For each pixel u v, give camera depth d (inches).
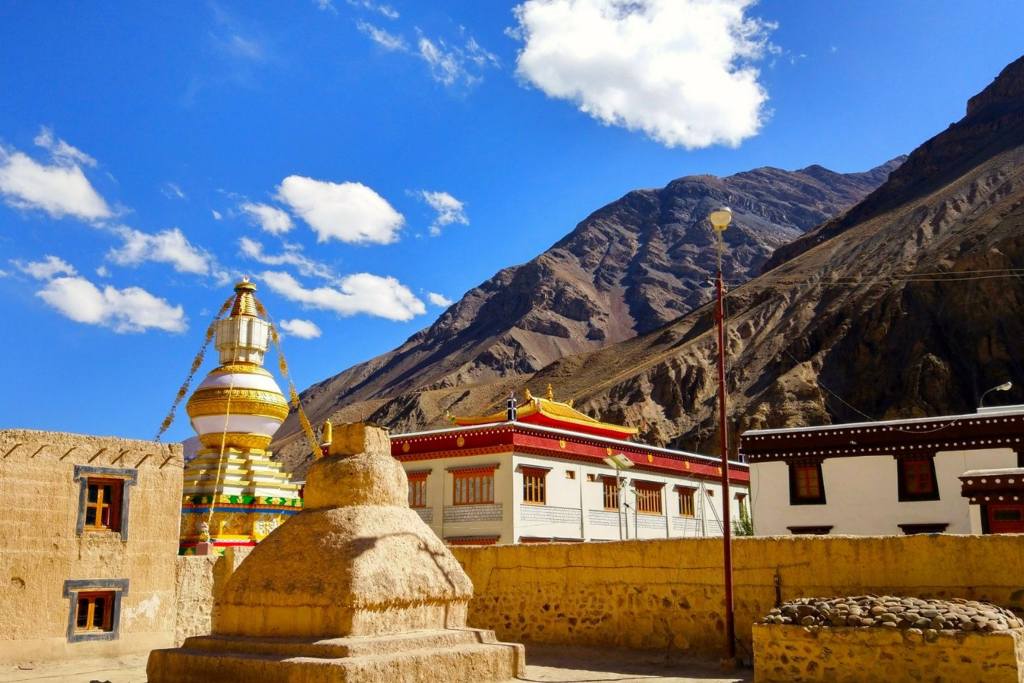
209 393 1275.8
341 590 525.3
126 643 779.4
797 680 566.3
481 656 562.6
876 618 553.3
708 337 5132.9
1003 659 502.9
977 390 3472.0
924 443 1255.5
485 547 847.7
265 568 556.4
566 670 671.1
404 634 544.7
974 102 6914.4
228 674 510.3
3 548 707.4
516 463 1503.4
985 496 1021.2
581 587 789.9
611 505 1702.8
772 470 1355.8
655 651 738.2
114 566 781.3
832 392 3929.6
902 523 1248.2
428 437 1608.0
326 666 475.5
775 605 691.4
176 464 850.8
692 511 1931.6
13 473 722.8
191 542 1177.4
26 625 713.0
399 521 585.3
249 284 1358.3
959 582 624.7
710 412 4382.4
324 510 577.9
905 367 3737.7
